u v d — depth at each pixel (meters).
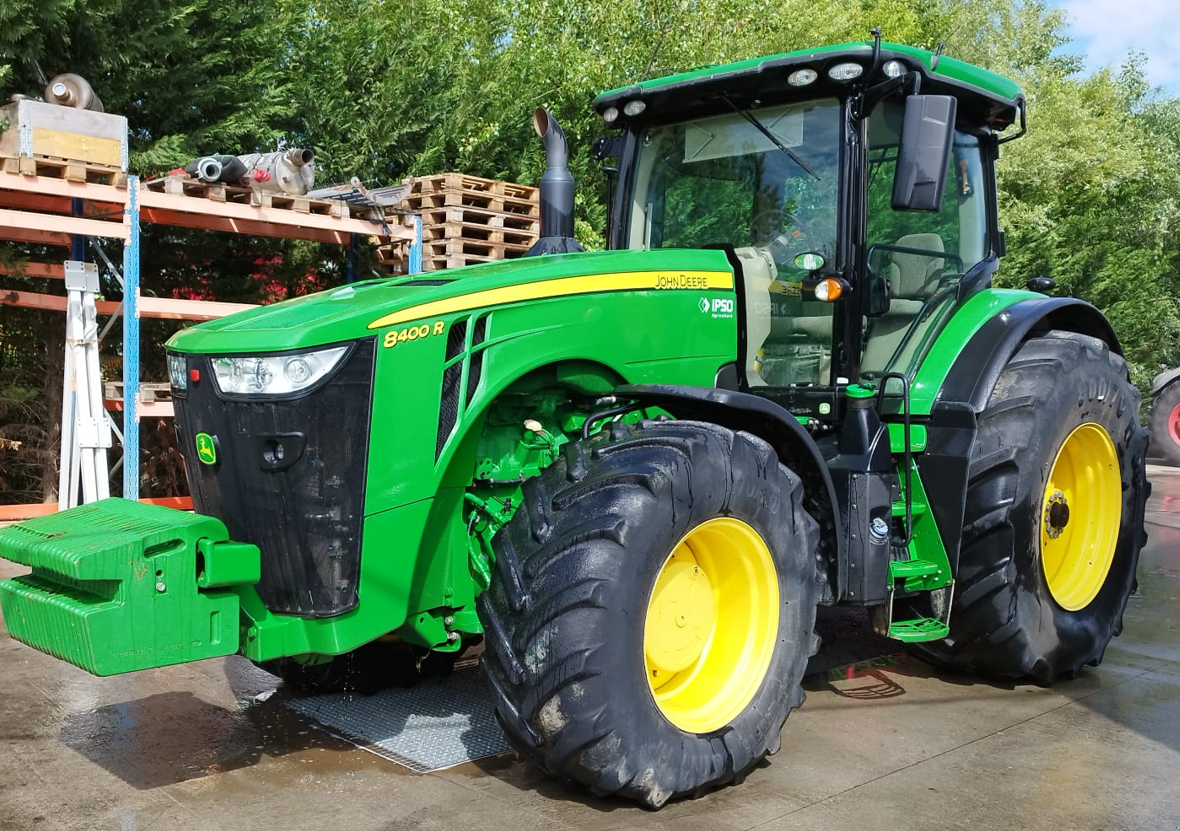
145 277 8.66
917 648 4.23
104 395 6.48
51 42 7.64
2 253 6.85
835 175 3.68
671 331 3.39
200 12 8.67
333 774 3.04
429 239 7.32
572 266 3.19
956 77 3.96
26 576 2.88
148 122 8.68
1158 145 19.36
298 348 2.67
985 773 3.14
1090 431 4.31
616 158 4.30
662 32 11.66
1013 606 3.82
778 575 3.08
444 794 2.90
